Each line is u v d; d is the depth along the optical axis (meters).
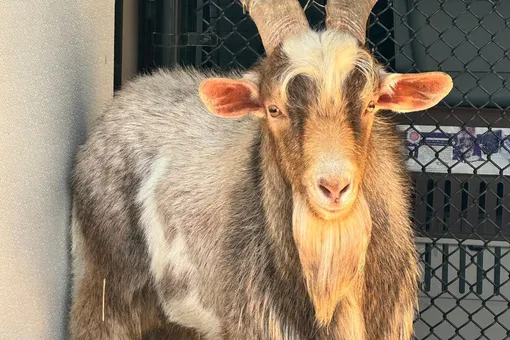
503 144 2.35
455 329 2.33
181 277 1.94
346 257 1.66
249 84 1.71
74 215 2.08
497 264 2.37
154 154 2.00
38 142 1.88
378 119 1.85
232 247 1.82
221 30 2.41
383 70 1.74
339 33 1.64
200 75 2.12
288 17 1.69
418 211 2.36
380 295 1.78
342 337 1.74
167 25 2.36
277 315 1.77
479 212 2.37
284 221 1.73
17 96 1.78
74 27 2.04
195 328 1.98
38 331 1.92
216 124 1.99
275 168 1.72
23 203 1.82
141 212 1.99
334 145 1.55
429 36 2.41
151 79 2.13
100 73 2.22
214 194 1.88
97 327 2.05
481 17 2.31
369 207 1.74
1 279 1.73
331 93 1.58
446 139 2.36
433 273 2.35
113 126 2.06
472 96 2.38
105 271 2.04
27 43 1.81
